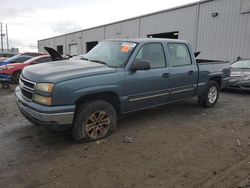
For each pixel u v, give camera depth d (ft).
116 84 14.07
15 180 9.88
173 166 11.13
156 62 16.70
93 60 16.11
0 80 35.27
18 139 14.23
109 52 16.34
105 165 11.18
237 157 12.17
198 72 19.81
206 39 53.36
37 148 12.99
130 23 80.23
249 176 10.37
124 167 11.00
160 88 16.76
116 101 14.85
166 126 16.76
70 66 14.06
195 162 11.55
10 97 27.94
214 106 22.98
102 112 13.96
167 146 13.37
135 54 15.29
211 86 21.84
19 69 37.63
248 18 44.68
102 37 99.04
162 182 9.81
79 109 13.25
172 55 17.90
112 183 9.71
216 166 11.20
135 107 15.65
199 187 9.52
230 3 47.67
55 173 10.44
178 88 18.19
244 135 15.31
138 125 16.88
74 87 12.39
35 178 10.05
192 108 21.90
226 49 49.14
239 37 46.50
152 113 20.04
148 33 71.97
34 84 12.58
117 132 15.40
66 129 12.99
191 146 13.42
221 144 13.80
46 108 11.91
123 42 16.63
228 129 16.38
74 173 10.45
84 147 13.10
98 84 13.26
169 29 63.77
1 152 12.46
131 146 13.30
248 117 19.35
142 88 15.57
